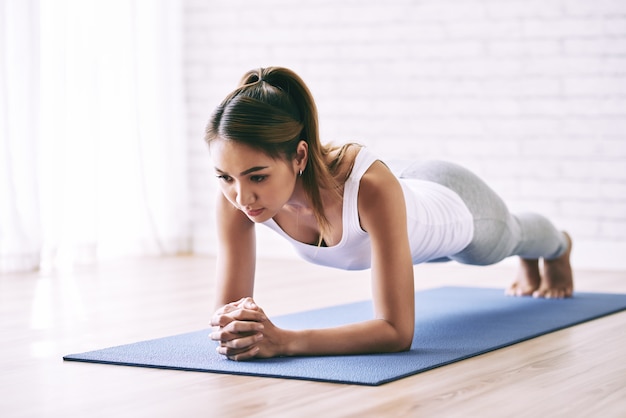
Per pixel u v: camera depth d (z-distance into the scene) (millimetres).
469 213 3080
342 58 5887
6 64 4910
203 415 1910
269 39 6062
